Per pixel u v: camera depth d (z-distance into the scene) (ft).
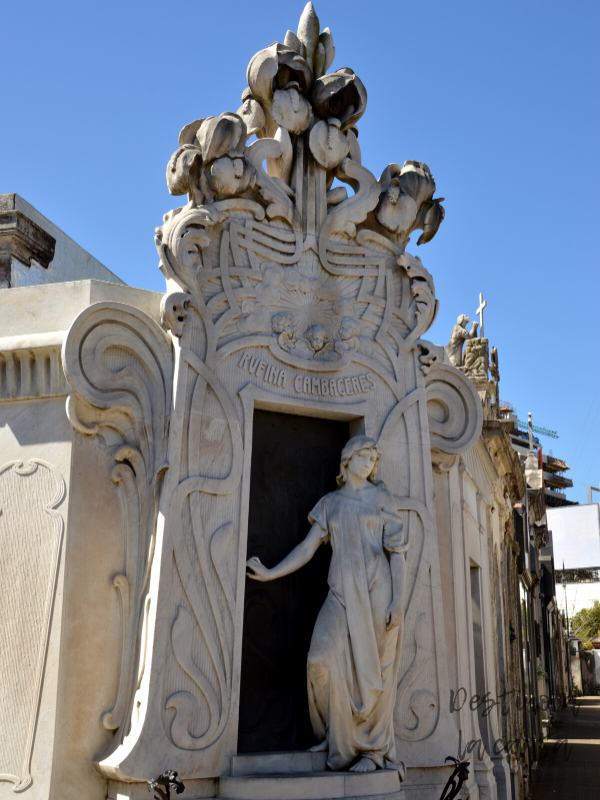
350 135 26.78
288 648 24.06
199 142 24.13
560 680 123.03
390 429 25.46
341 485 24.41
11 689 21.12
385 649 22.40
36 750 20.57
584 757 67.31
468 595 31.48
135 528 22.48
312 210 25.66
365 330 25.84
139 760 19.71
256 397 23.66
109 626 21.86
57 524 22.03
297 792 20.31
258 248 24.57
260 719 23.21
